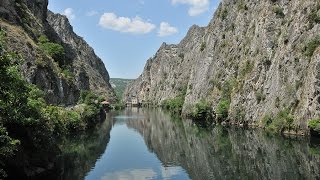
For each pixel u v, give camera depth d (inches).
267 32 4475.9
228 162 2327.8
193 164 2316.7
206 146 3021.7
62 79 4168.3
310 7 3786.9
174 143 3255.4
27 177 1755.7
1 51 1209.4
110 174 2049.7
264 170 2052.2
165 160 2461.9
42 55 3838.6
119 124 5088.6
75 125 3531.0
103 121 5575.8
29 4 5201.8
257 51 4633.4
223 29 6156.5
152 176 2015.3
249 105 4375.0
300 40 3742.6
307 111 3221.0
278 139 3134.8
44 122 1942.7
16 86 1433.3
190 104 6387.8
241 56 5093.5
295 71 3631.9
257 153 2568.9
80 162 2324.1
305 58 3531.0
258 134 3545.8
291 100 3548.2
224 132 3890.3
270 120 3814.0
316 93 3159.5
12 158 1663.4
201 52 7121.1
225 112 4753.9
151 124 5137.8
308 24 3703.3
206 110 5378.9
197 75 6776.6
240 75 4813.0
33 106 1815.9
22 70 3275.1
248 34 5118.1
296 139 3073.3
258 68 4436.5
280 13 4468.5
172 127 4660.4
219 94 5315.0
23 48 3506.4
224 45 5861.2
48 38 5221.5
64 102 4087.1
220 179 1915.6
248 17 5369.1
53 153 2138.3
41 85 3533.5
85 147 2930.6
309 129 3115.2
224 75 5398.6
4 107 1344.7
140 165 2292.1
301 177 1851.6
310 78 3270.2
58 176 1914.4
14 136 1728.6
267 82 4178.2
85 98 5300.2
